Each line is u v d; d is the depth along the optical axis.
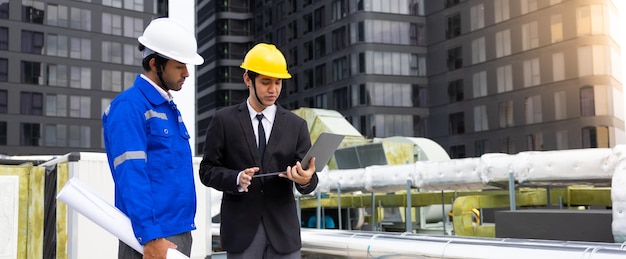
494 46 52.56
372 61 54.41
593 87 47.53
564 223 5.95
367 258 5.16
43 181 6.57
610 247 3.68
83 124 50.62
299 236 3.58
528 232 6.25
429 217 14.81
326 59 58.19
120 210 2.61
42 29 49.84
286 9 64.38
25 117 48.56
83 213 2.48
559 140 48.62
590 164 6.62
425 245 4.59
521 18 51.19
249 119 3.56
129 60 52.88
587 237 5.75
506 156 7.53
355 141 17.38
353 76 54.91
